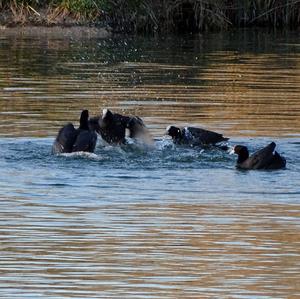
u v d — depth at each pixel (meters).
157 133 54.25
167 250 35.00
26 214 39.00
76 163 46.97
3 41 95.62
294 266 33.38
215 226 37.72
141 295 30.72
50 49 90.69
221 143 51.34
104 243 35.66
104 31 103.56
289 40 100.00
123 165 46.84
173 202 40.84
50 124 56.19
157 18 104.94
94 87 70.12
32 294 30.75
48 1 106.69
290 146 51.31
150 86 71.12
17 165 46.31
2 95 66.25
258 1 108.69
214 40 100.06
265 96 66.75
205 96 66.88
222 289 31.27
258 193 42.47
